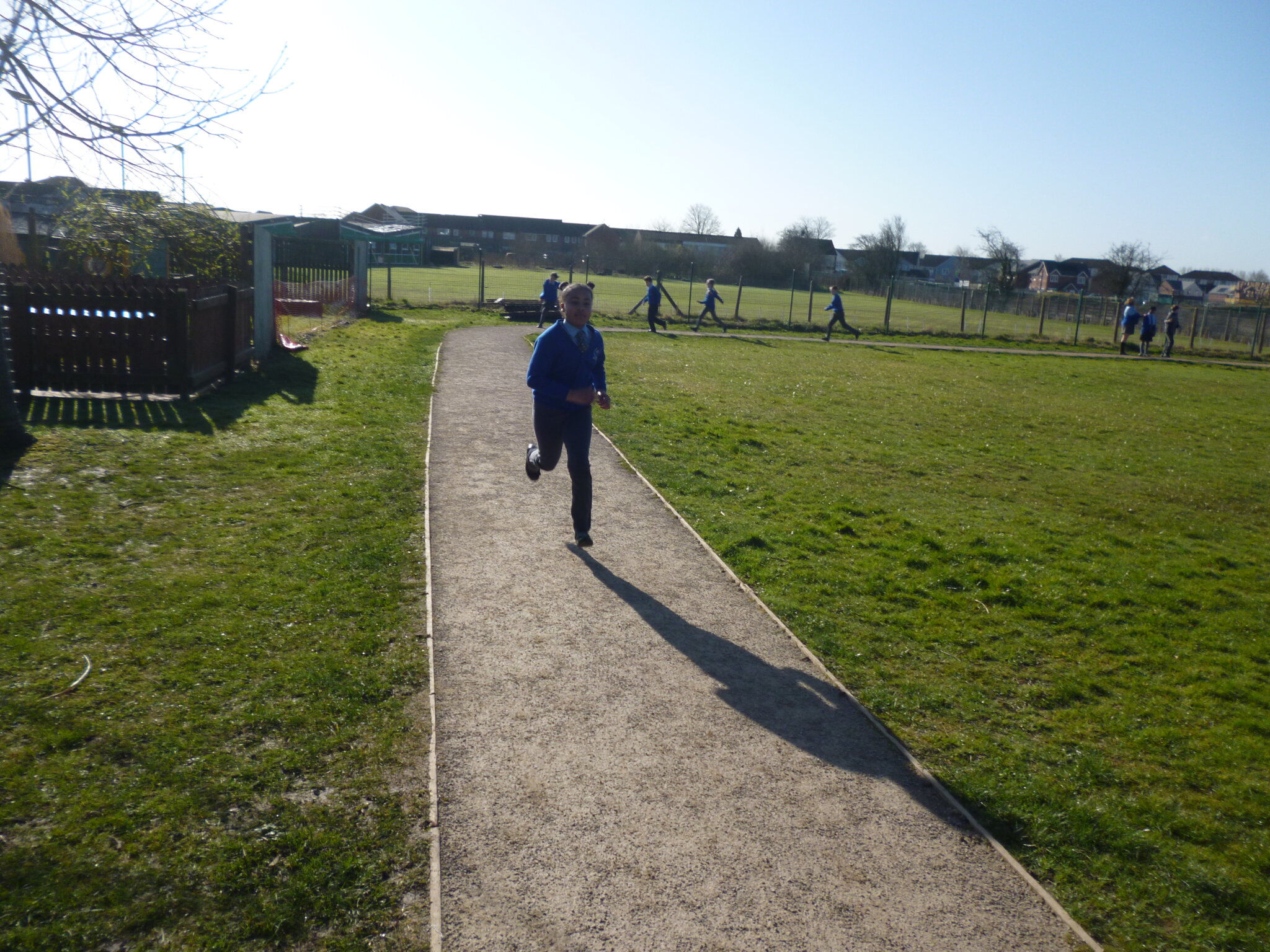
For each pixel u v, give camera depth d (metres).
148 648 4.48
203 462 7.98
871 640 5.29
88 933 2.69
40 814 3.21
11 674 4.16
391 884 2.96
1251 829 3.65
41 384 10.45
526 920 2.83
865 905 3.02
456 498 7.47
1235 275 104.06
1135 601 6.39
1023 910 3.06
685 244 106.94
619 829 3.33
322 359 15.00
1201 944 2.96
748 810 3.51
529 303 27.08
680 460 9.62
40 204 12.80
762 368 19.22
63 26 7.73
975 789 3.75
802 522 7.60
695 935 2.82
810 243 85.50
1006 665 5.11
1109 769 4.02
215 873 2.96
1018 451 12.05
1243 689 4.99
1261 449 13.48
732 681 4.61
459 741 3.84
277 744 3.73
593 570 6.06
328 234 49.88
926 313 50.75
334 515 6.77
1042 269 98.69
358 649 4.60
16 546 5.70
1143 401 18.38
